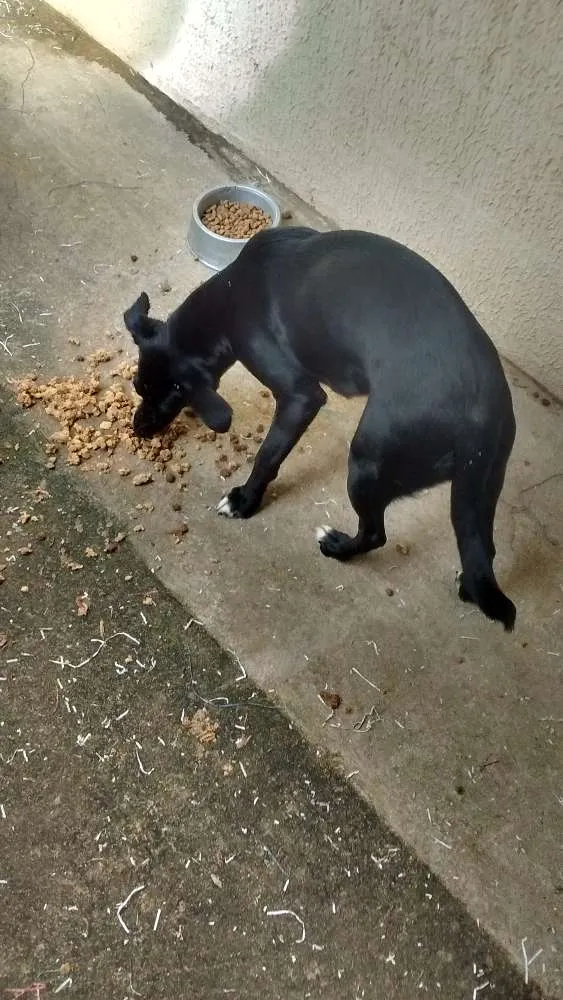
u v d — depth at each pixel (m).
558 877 1.23
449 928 1.18
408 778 1.28
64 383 1.57
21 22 2.18
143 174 1.94
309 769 1.27
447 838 1.24
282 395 1.35
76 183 1.88
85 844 1.17
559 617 1.46
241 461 1.55
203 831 1.20
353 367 1.26
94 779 1.22
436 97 1.62
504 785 1.29
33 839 1.17
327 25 1.72
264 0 1.79
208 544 1.44
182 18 1.96
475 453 1.17
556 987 1.16
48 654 1.30
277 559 1.45
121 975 1.10
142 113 2.07
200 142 2.05
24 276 1.71
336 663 1.36
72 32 2.20
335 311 1.25
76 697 1.28
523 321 1.72
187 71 2.04
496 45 1.49
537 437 1.68
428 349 1.19
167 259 1.80
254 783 1.25
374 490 1.27
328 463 1.58
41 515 1.42
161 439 1.53
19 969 1.09
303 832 1.22
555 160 1.52
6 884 1.13
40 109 2.00
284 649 1.36
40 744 1.23
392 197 1.82
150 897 1.15
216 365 1.40
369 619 1.41
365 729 1.31
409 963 1.15
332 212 1.97
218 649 1.35
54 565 1.38
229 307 1.36
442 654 1.40
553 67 1.44
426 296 1.22
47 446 1.50
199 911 1.15
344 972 1.13
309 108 1.85
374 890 1.19
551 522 1.56
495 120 1.56
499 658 1.41
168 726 1.27
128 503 1.46
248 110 1.98
